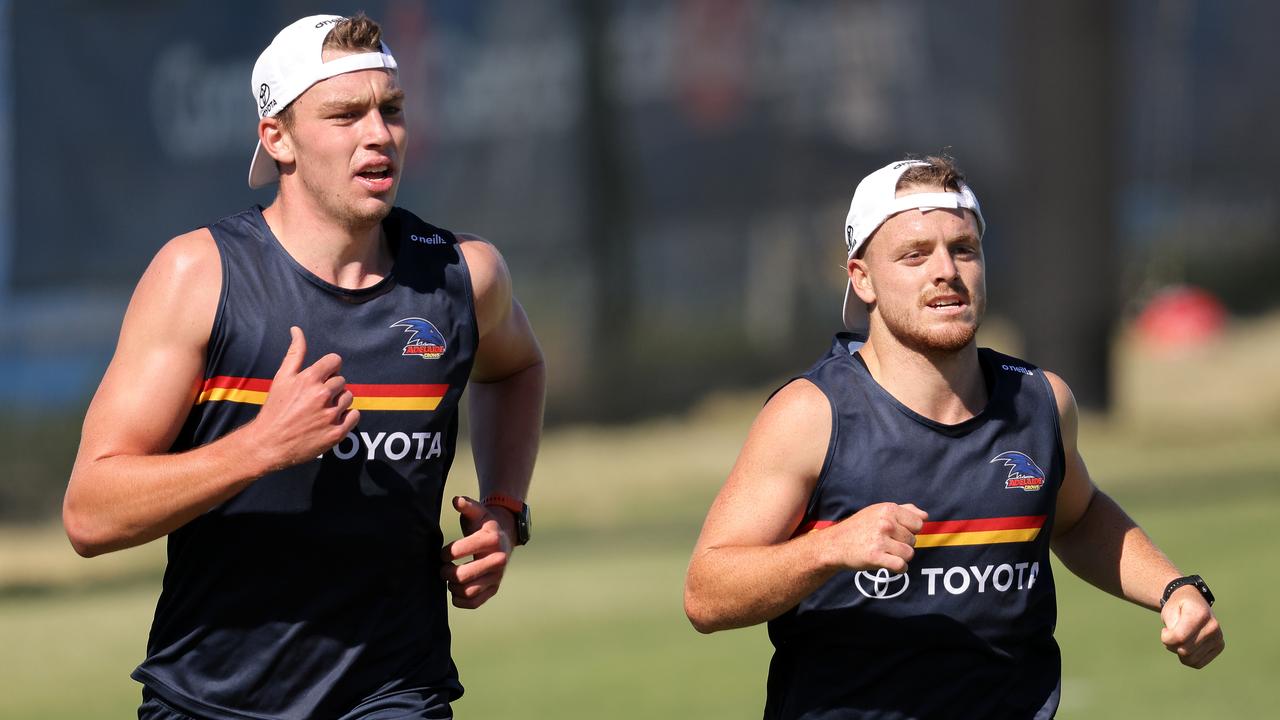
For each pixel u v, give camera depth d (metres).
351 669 13.33
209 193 73.12
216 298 13.11
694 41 79.94
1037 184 66.81
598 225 77.81
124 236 71.56
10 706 27.92
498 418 15.36
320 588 13.27
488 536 13.87
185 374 13.09
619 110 78.69
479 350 14.88
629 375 76.88
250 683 13.28
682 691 27.08
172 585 13.44
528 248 79.69
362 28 13.30
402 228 13.79
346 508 13.20
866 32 77.81
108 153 71.75
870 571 13.06
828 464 13.20
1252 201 83.19
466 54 78.00
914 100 77.88
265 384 13.19
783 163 79.44
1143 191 82.44
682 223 80.94
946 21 77.62
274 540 13.14
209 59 73.00
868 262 13.41
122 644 33.69
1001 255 79.19
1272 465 53.19
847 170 78.75
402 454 13.38
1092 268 66.06
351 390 13.23
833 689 13.36
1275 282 81.88
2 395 67.75
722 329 80.44
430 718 13.46
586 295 78.75
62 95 71.06
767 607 12.68
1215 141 82.69
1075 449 14.11
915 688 13.28
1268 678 25.80
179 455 12.52
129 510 12.48
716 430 69.19
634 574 40.00
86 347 69.62
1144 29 82.06
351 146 13.09
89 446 12.98
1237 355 73.25
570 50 79.69
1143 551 14.27
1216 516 42.22
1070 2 65.75
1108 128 66.56
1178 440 59.69
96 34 71.75
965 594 13.20
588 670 29.05
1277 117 82.69
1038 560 13.45
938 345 13.04
